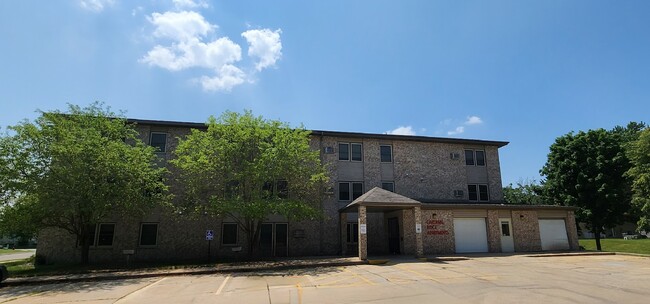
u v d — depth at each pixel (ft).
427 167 85.46
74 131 53.67
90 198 50.14
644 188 80.18
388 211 73.82
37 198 51.16
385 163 83.51
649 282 36.76
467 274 42.98
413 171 84.33
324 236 75.82
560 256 63.67
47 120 55.42
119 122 62.03
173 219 70.49
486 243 71.26
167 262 63.87
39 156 51.85
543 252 70.49
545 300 29.12
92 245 67.05
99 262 65.57
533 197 159.43
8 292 37.93
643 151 81.87
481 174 88.69
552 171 104.68
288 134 63.21
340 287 36.35
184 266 54.29
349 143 82.79
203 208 61.31
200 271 47.98
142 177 57.47
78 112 59.47
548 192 103.91
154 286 39.29
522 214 74.23
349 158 81.92
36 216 54.49
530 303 28.19
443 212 70.13
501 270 46.11
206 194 62.95
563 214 76.84
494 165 89.86
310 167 69.67
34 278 43.96
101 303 31.78
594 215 93.81
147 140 73.26
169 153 73.36
